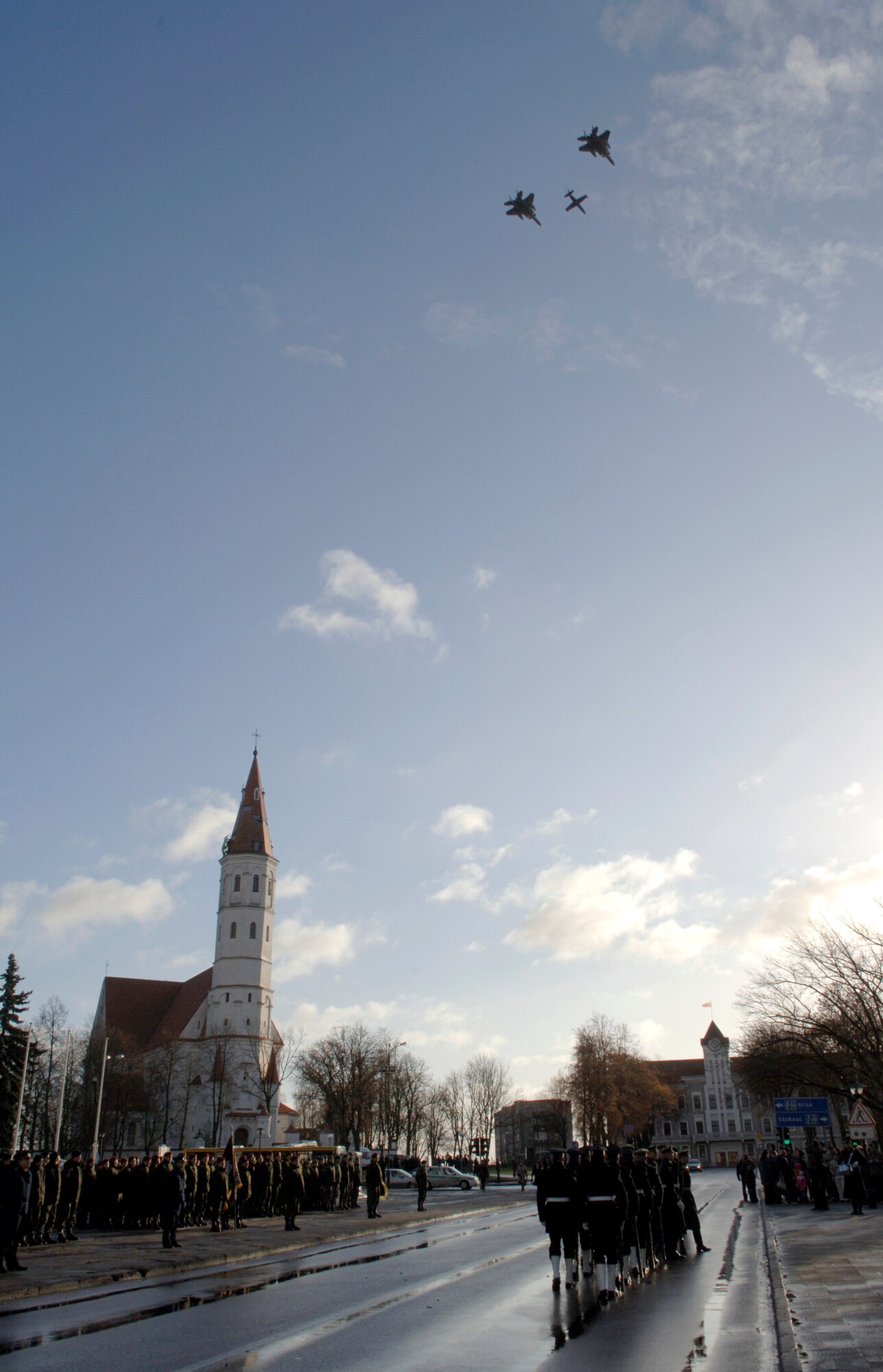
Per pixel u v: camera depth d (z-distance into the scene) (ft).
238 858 409.08
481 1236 95.66
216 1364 33.63
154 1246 79.00
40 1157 81.66
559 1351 35.68
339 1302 49.26
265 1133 373.61
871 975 167.32
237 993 393.70
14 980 261.65
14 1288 52.19
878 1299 43.55
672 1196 70.23
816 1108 158.71
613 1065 378.94
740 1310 45.21
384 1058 325.62
